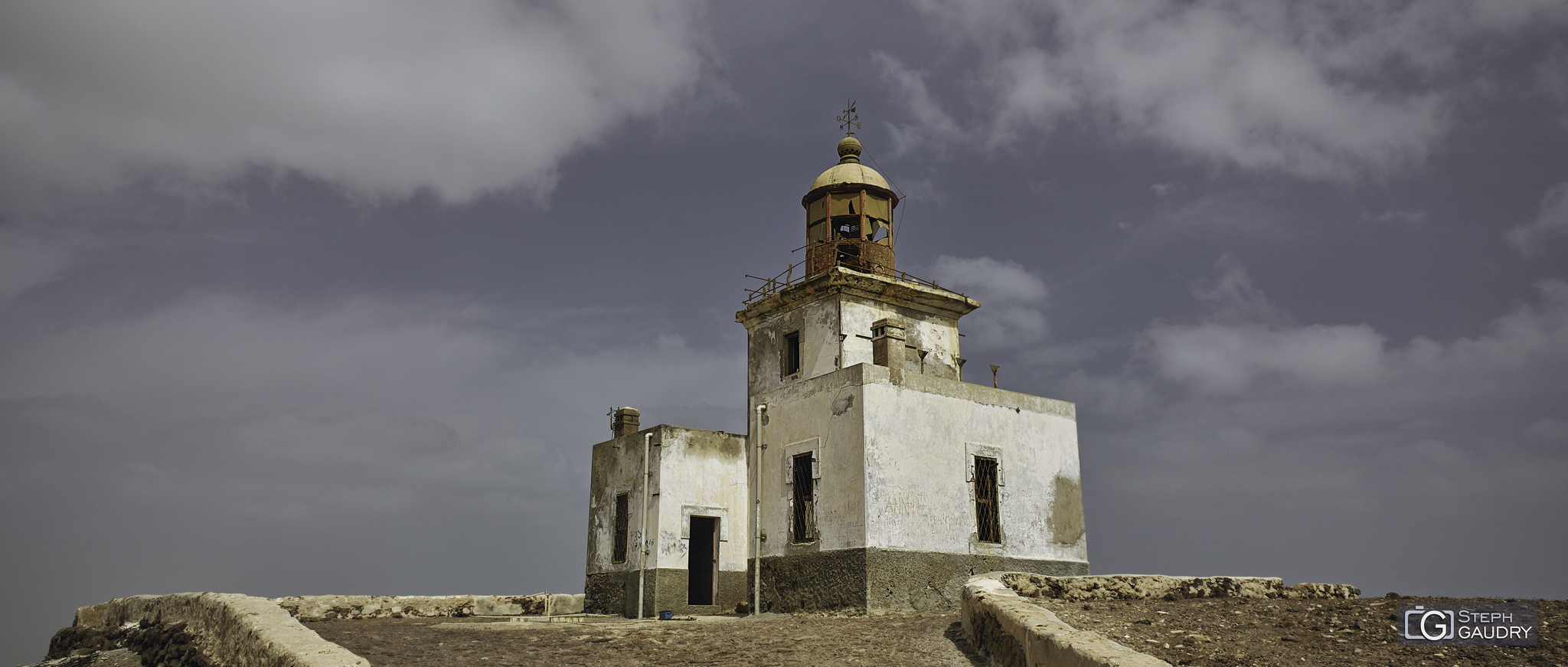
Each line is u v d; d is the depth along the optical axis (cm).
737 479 2067
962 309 2242
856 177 2241
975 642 1130
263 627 1125
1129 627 1108
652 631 1395
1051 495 2006
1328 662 921
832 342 2067
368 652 1199
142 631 1522
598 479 2198
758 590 1902
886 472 1758
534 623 1653
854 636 1280
